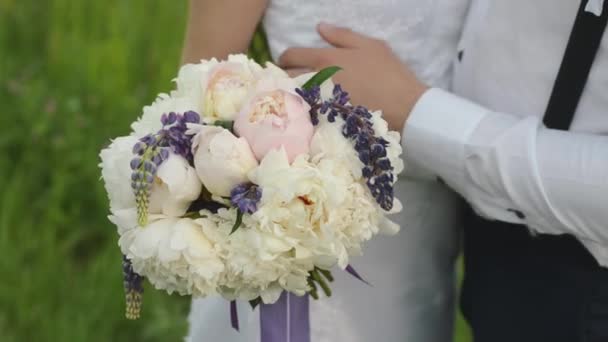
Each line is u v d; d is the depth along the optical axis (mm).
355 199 1301
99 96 3490
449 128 1506
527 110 1565
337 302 1702
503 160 1466
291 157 1289
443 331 1887
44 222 3230
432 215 1762
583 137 1462
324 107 1312
